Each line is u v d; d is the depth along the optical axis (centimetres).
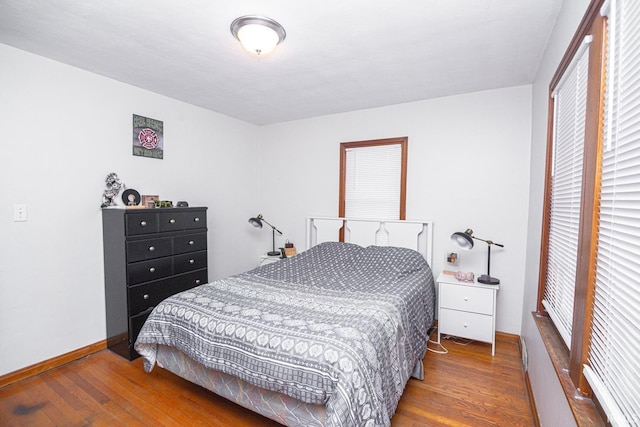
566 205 150
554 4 157
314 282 240
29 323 217
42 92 221
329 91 289
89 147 248
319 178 381
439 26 178
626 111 86
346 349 135
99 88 253
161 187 304
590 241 103
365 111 345
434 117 307
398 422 170
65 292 236
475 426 168
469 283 259
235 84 273
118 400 190
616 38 94
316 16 168
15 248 210
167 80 265
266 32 175
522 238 271
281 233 404
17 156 210
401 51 209
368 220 338
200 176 345
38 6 161
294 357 138
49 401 189
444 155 303
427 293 256
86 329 248
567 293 141
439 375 219
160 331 186
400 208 326
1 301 205
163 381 211
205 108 346
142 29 184
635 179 80
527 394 196
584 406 100
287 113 365
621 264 85
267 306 183
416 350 209
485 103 284
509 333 278
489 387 204
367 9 161
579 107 132
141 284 248
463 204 295
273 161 416
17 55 208
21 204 212
